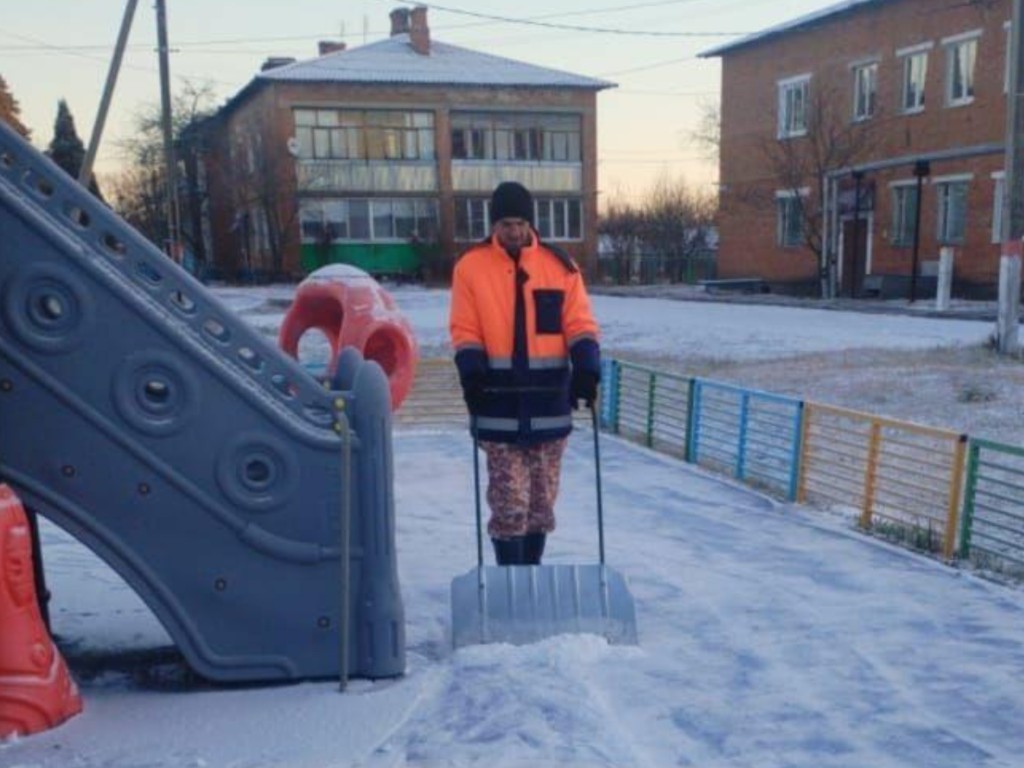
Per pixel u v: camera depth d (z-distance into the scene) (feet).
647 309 85.15
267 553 11.06
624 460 27.35
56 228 10.49
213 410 10.82
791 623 13.32
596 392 13.05
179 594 10.91
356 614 11.32
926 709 10.39
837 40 96.73
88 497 10.61
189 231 148.66
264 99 132.57
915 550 17.78
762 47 106.83
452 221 138.00
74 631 13.34
